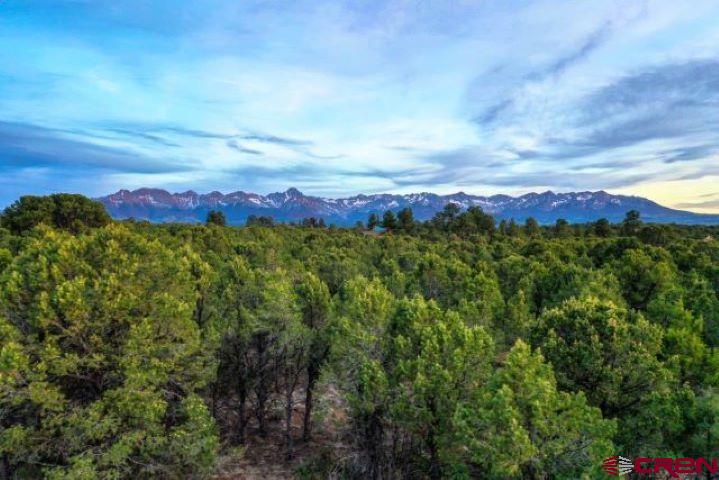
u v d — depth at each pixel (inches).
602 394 753.0
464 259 2669.8
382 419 816.3
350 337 856.3
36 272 721.6
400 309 898.1
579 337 802.8
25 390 621.0
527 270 1855.3
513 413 553.3
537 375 616.1
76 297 665.6
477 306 1227.9
